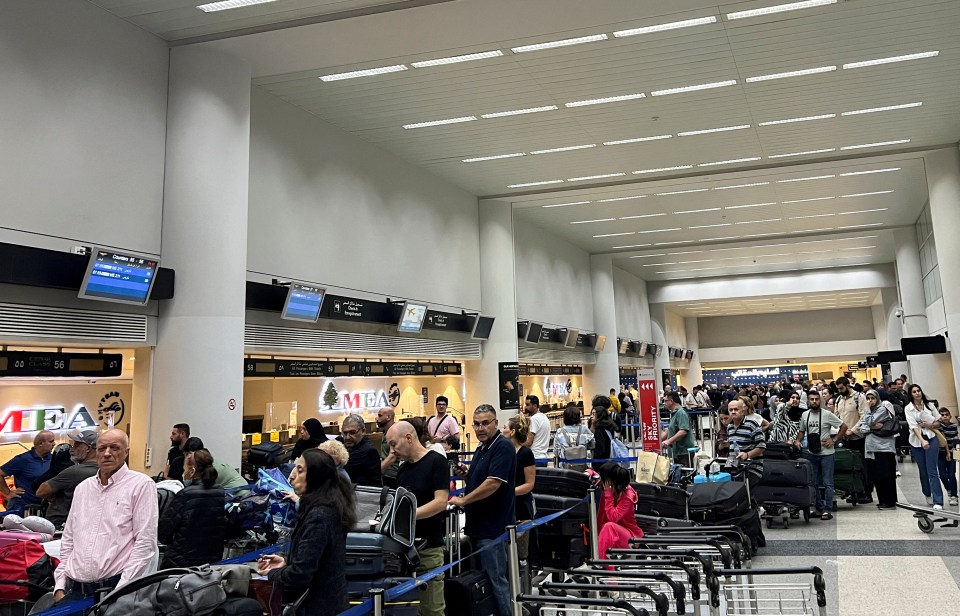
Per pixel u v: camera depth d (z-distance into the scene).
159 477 6.99
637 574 3.63
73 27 7.13
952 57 10.10
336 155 11.52
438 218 14.64
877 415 9.56
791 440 9.33
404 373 13.51
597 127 12.41
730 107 11.77
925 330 21.86
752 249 25.03
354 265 11.66
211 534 4.65
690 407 18.94
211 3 7.55
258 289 9.16
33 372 6.84
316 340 10.49
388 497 4.30
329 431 11.83
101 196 7.28
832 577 6.04
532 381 20.28
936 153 14.50
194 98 8.20
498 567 4.43
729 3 8.29
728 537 4.86
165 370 7.73
